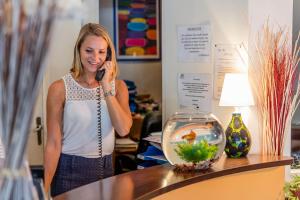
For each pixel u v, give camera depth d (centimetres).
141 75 509
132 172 249
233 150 293
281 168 295
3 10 115
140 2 504
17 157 124
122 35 505
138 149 383
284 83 315
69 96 278
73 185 283
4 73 117
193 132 249
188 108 353
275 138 319
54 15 117
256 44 321
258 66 321
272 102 317
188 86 353
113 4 501
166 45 364
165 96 368
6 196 126
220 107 336
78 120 278
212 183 256
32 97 120
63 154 283
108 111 281
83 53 273
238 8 324
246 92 299
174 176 241
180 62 356
